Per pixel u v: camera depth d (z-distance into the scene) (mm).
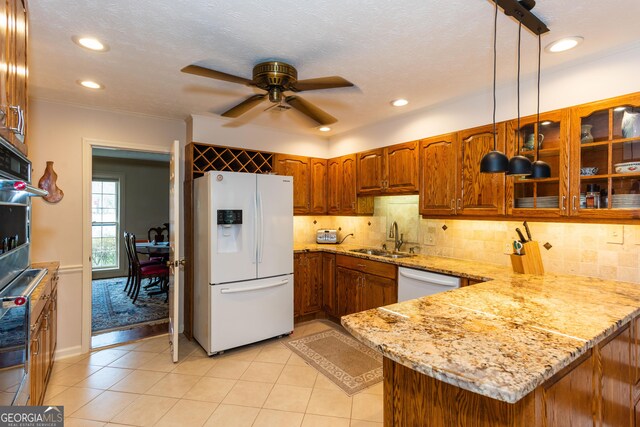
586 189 2141
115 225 6617
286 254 3447
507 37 1870
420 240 3500
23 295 1176
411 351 1108
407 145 3301
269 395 2375
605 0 1525
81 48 1991
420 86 2602
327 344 3277
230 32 1808
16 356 1369
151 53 2057
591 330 1292
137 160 6648
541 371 971
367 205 4008
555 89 2289
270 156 3994
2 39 1163
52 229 2934
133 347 3207
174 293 2832
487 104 2680
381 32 1810
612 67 2035
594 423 1360
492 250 2871
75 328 3039
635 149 1951
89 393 2391
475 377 935
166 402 2285
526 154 2410
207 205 3029
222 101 2973
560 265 2443
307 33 1817
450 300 1711
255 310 3209
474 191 2725
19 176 1572
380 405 2258
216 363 2871
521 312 1513
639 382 1738
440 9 1603
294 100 2240
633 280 2102
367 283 3430
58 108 2967
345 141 4145
